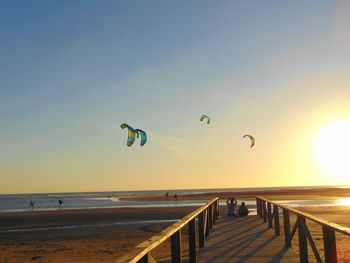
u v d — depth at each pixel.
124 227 20.09
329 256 5.49
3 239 17.14
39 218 28.73
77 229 19.97
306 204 35.78
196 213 7.83
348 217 20.91
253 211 27.16
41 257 12.16
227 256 8.52
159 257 10.84
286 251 9.05
